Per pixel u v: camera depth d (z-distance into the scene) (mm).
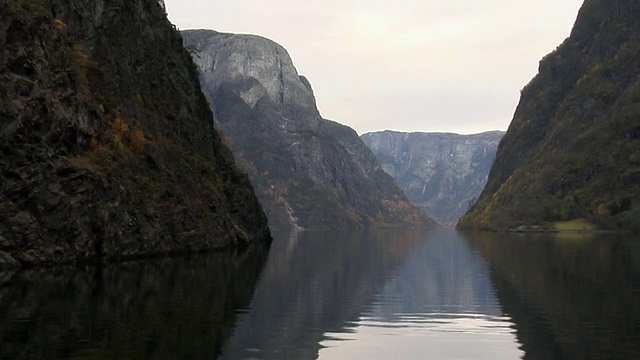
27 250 50625
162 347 22328
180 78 102875
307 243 141875
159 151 82125
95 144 63938
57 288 37438
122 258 62781
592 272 52875
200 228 85062
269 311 32312
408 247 117750
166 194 77500
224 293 38812
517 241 132625
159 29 101688
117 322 26703
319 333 26906
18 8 54750
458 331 27594
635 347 23516
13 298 32750
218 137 119250
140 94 86625
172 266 57844
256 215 129250
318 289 43562
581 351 23047
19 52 53125
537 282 46312
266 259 75875
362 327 28578
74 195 56094
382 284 47406
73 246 54844
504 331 27438
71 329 24875
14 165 50531
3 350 21062
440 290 43094
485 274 54562
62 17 71750
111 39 83375
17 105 51312
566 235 166375
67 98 59844
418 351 23531
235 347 23266
